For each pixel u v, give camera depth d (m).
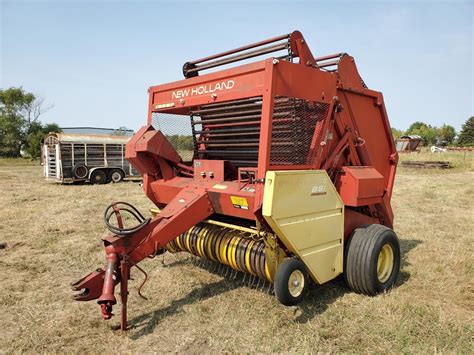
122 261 3.51
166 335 3.50
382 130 5.31
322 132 4.25
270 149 3.67
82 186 15.47
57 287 4.70
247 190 3.84
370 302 4.15
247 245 4.12
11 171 25.66
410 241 6.77
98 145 16.81
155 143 4.61
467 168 22.88
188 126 5.11
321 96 4.15
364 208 5.04
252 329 3.58
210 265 5.31
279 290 3.64
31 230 7.48
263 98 3.63
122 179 17.45
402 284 4.75
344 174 4.36
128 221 8.52
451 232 7.50
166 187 4.74
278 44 4.11
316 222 3.93
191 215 4.04
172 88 4.71
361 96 4.87
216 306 4.04
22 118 49.84
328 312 3.92
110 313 3.36
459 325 3.64
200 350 3.27
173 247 5.16
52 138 16.48
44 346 3.31
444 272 5.17
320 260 4.03
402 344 3.32
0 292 4.46
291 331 3.54
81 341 3.41
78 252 6.08
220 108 4.34
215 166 4.40
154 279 4.85
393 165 5.43
